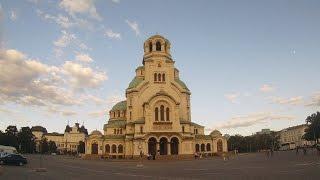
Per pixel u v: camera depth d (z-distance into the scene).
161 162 95.81
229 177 44.00
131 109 132.38
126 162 96.19
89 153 134.62
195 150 135.25
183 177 46.38
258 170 53.31
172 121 125.31
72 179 45.06
